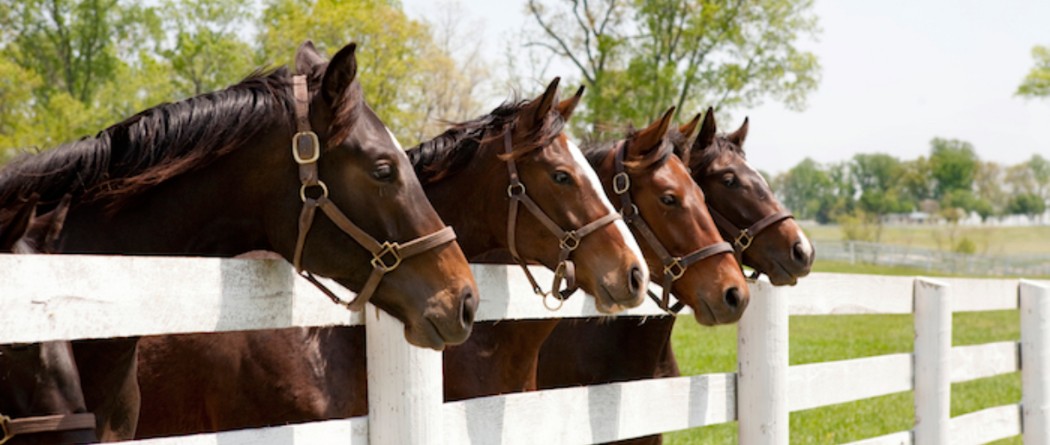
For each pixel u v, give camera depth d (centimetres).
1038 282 784
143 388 402
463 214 448
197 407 419
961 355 691
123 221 343
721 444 958
